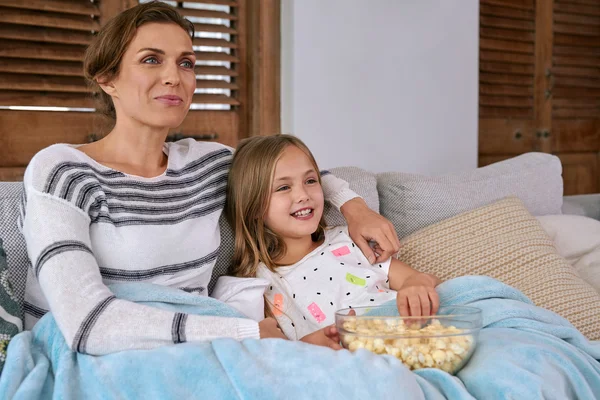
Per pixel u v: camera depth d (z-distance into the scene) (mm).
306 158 1725
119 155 1569
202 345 1222
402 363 1238
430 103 3547
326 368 1170
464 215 1983
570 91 4254
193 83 1580
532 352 1344
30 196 1361
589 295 1848
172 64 1524
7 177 2604
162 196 1553
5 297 1344
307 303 1646
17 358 1219
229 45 3002
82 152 1481
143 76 1495
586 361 1425
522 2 3980
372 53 3326
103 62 1520
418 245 1909
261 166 1676
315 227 1699
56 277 1263
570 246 2117
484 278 1609
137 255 1458
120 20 1517
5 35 2498
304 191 1676
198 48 3006
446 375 1248
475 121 3721
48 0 2564
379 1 3324
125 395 1154
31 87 2572
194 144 1728
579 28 4215
